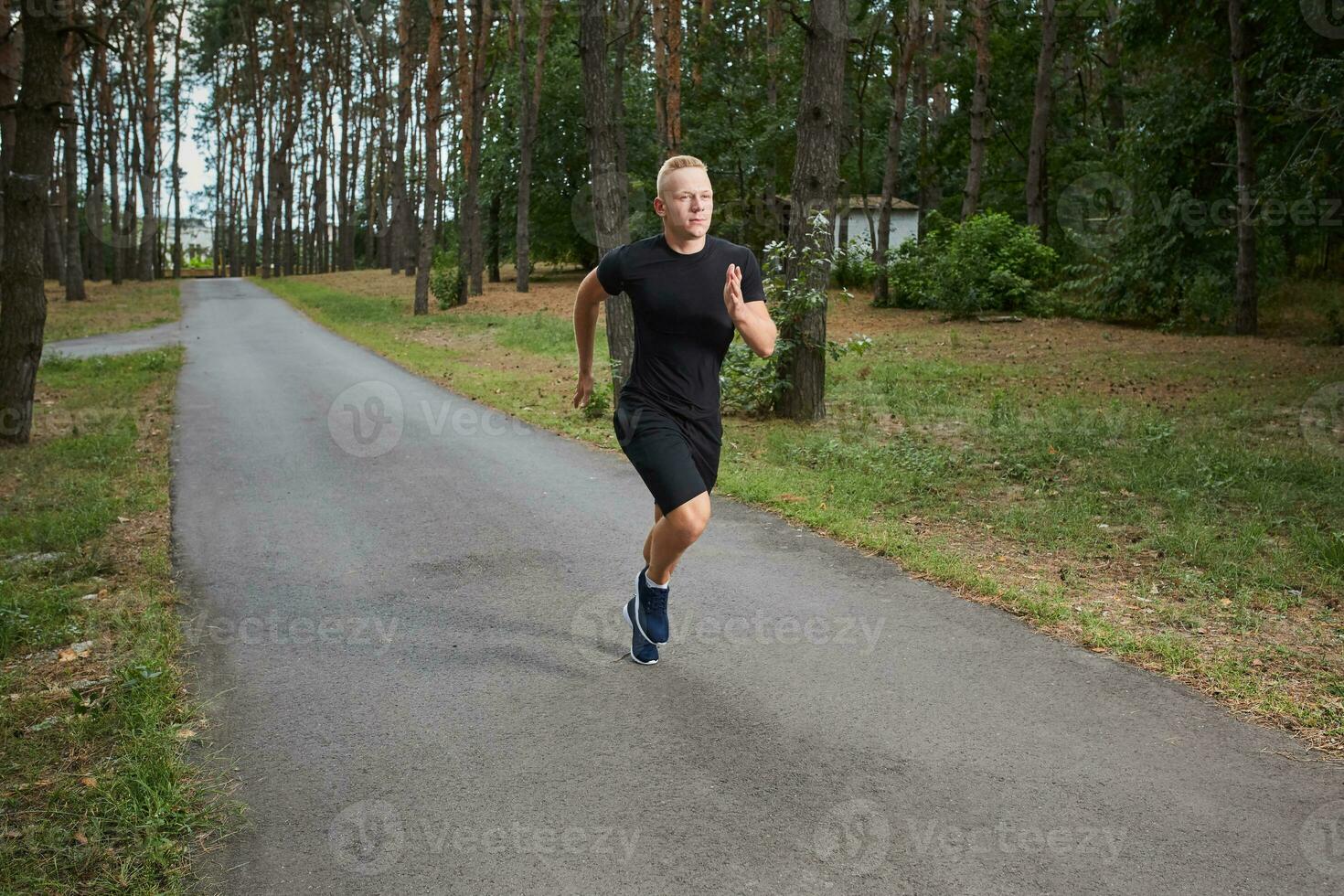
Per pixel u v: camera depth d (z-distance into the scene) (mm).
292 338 21781
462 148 38031
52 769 3416
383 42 54062
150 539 6359
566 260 45312
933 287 24797
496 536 6301
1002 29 33781
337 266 74750
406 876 2746
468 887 2688
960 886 2617
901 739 3451
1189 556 5520
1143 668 4008
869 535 5926
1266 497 6719
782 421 10438
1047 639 4344
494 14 37125
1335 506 6586
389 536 6367
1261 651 4168
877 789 3123
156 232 63875
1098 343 18297
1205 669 3939
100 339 22141
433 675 4145
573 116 39375
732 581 5234
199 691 4039
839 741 3449
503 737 3559
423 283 27641
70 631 4695
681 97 31000
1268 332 19172
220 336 22453
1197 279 20078
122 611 4977
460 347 19281
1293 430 9492
